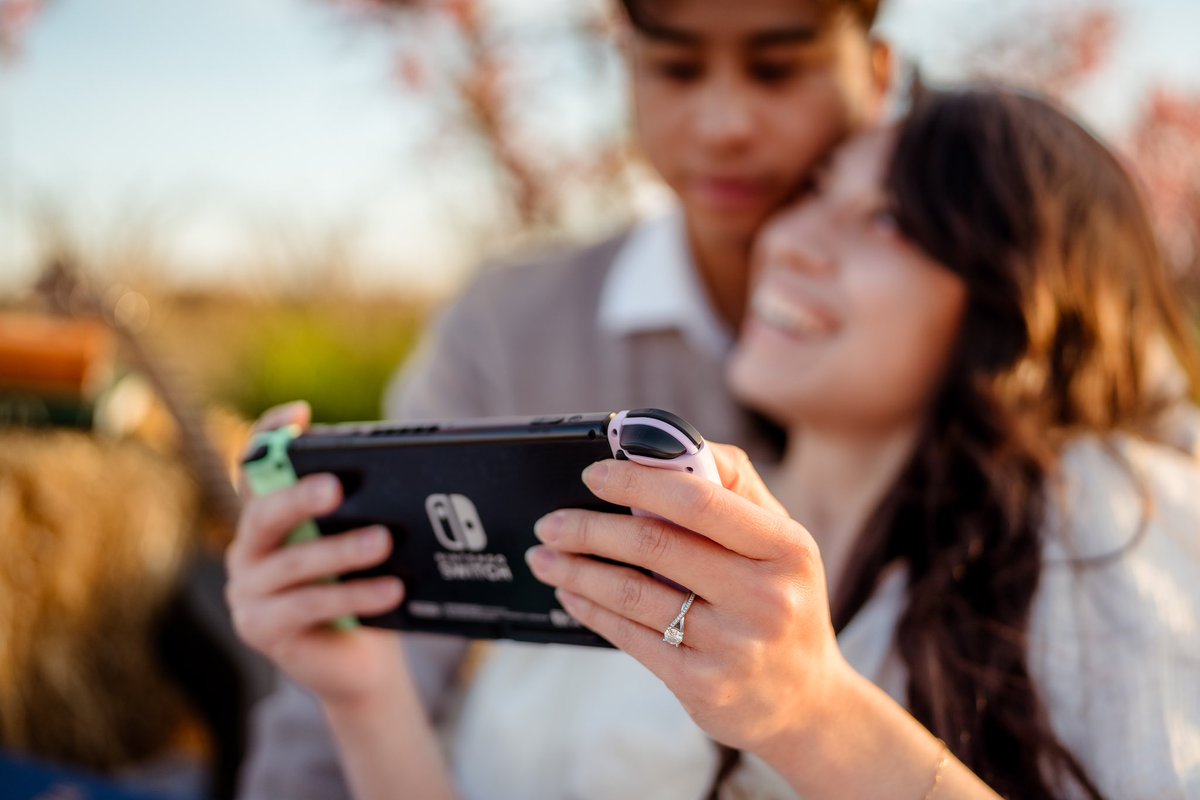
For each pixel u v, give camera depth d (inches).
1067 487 42.1
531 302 75.2
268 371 142.4
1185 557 40.3
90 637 72.8
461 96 110.0
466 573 36.5
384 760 45.3
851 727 31.6
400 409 78.8
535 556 32.6
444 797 46.4
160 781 76.4
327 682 43.3
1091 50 100.3
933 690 39.3
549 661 53.0
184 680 75.4
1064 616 39.4
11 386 72.7
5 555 67.6
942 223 45.7
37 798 58.1
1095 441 44.4
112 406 74.9
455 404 76.5
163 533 74.5
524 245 119.0
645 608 30.3
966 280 45.8
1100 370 46.3
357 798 46.5
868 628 44.0
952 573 41.2
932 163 46.8
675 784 44.9
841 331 47.4
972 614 40.2
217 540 78.7
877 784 31.9
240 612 41.0
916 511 44.3
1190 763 35.8
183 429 75.8
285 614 39.8
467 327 76.6
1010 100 48.1
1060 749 37.3
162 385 76.4
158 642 74.8
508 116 111.2
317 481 37.5
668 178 64.5
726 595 29.3
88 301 77.2
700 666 29.8
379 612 39.4
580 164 113.6
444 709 63.1
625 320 71.4
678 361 71.1
